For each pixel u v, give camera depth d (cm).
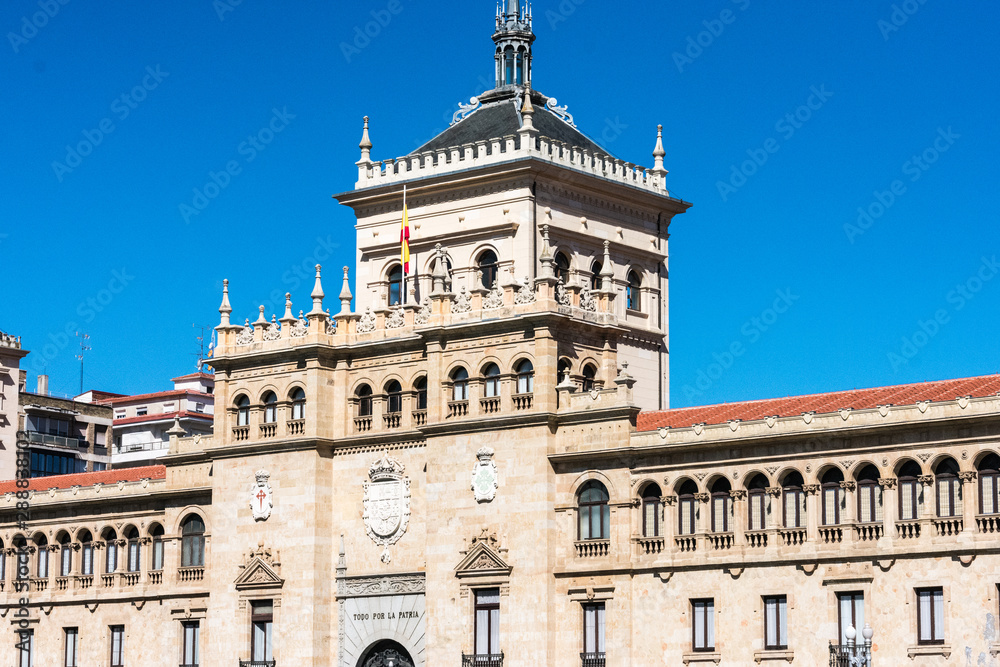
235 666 9194
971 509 7244
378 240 9950
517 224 9375
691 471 8038
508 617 8388
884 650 7394
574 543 8344
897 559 7412
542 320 8506
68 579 10338
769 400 8469
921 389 7912
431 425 8750
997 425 7206
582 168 9694
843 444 7619
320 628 9019
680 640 7956
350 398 9219
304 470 9144
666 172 10250
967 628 7194
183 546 9838
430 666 8588
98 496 10194
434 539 8694
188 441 9869
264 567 9156
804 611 7625
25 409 15050
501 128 9850
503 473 8525
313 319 9219
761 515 7862
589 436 8362
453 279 9588
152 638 9869
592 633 8262
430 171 9750
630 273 9975
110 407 16062
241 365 9525
